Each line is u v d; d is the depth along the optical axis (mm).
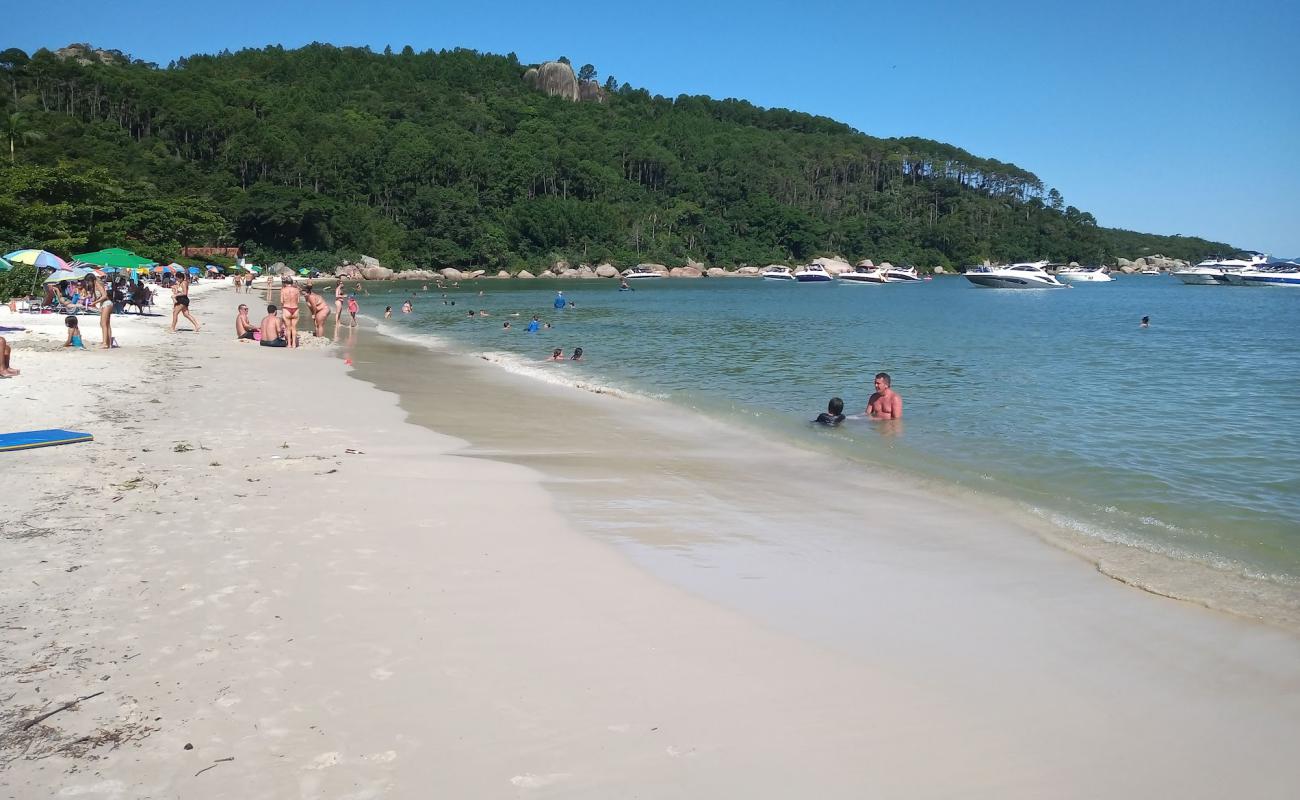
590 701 4926
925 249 170625
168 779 3969
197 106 120188
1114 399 18000
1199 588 7164
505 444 12945
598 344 31188
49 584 6238
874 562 7785
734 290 94812
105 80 122125
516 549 7699
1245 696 5273
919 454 12711
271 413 14172
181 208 83438
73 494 8570
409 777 4082
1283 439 13672
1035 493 10438
